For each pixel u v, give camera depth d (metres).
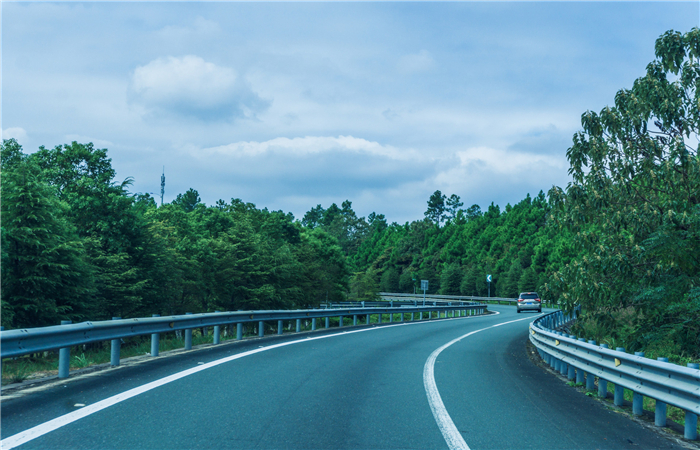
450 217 184.75
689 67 14.97
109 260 23.53
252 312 16.44
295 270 42.94
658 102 14.60
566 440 5.62
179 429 5.40
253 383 8.10
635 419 7.05
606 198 14.53
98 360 10.84
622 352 7.61
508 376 10.27
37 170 21.12
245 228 39.72
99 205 24.67
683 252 12.87
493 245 124.06
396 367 10.69
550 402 7.75
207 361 10.44
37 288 18.83
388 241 165.25
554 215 15.68
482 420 6.33
